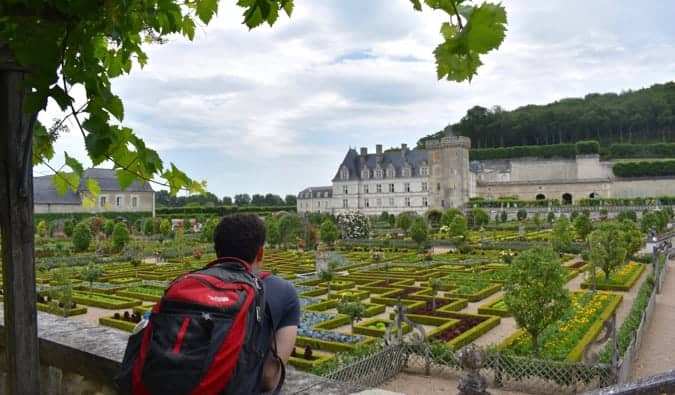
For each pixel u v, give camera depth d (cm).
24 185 393
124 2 303
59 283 2531
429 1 231
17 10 295
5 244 398
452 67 222
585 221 5297
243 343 260
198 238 6869
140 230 8238
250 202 15812
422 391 1362
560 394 1325
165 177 428
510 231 7681
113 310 2544
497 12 207
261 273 320
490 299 2712
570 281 3288
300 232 5728
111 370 421
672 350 1742
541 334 1811
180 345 251
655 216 5909
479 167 12519
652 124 14225
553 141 15175
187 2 385
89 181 494
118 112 347
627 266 3709
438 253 5088
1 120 378
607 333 1320
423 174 10775
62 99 310
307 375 395
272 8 342
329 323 2078
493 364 1401
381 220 10056
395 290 2884
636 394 227
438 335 1906
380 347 1505
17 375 404
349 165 11612
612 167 11219
